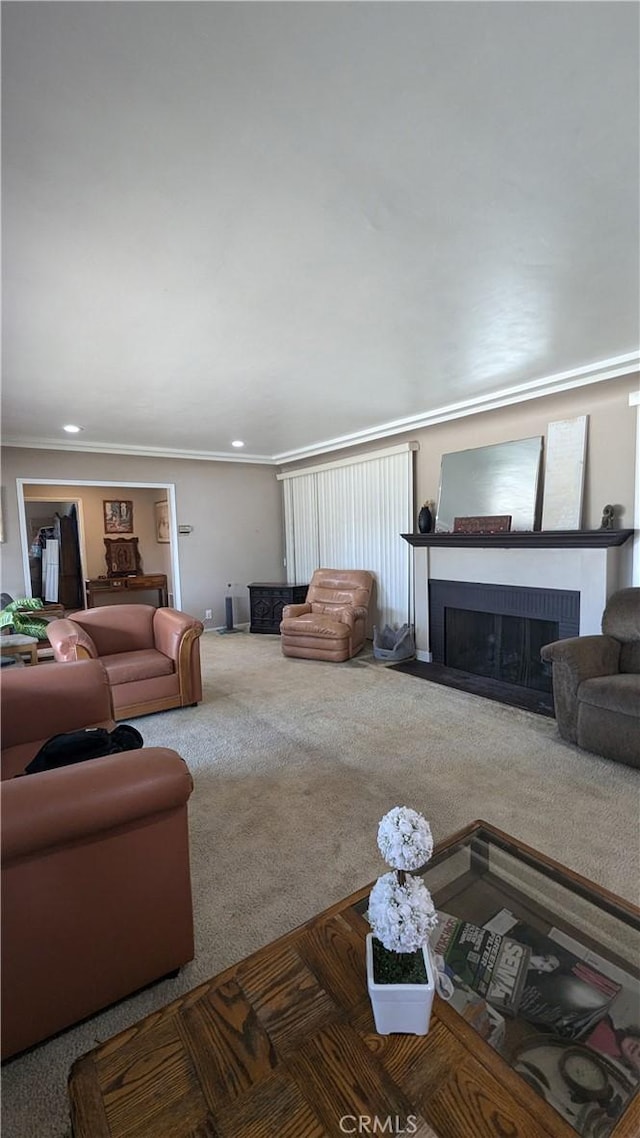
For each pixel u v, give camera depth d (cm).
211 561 678
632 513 348
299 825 218
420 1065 87
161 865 138
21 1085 116
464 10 95
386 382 345
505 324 250
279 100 115
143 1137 77
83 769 131
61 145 126
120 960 133
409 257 187
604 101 118
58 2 90
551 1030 106
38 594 839
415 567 500
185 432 507
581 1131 84
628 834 207
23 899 118
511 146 132
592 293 218
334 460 616
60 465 555
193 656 374
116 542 800
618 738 267
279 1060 87
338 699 388
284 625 525
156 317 232
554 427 390
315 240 175
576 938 129
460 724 331
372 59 106
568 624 373
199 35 99
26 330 242
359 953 109
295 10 94
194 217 159
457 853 157
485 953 125
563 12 96
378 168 139
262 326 246
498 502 425
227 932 160
